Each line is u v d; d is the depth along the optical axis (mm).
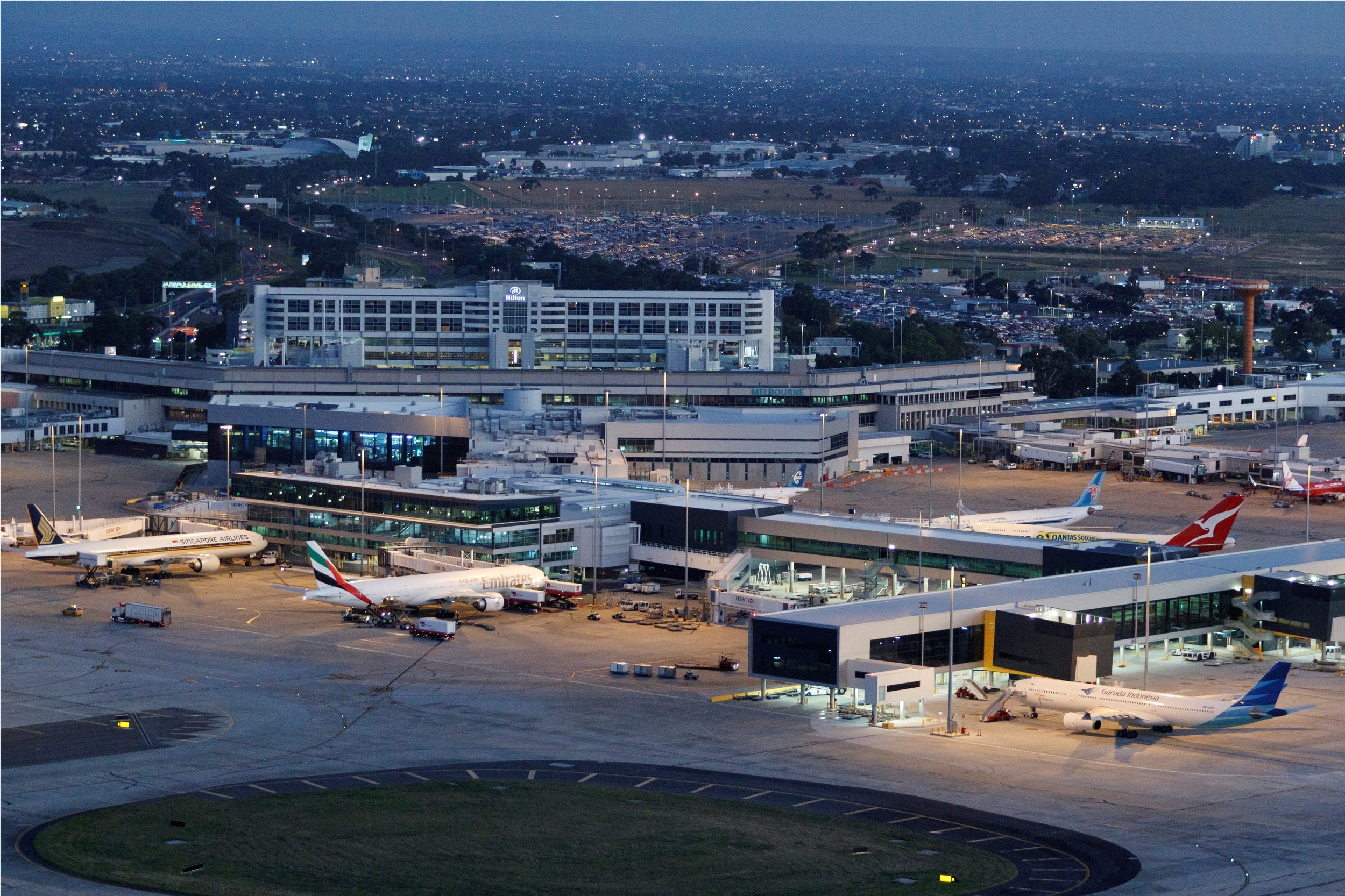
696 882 162750
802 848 172625
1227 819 183125
